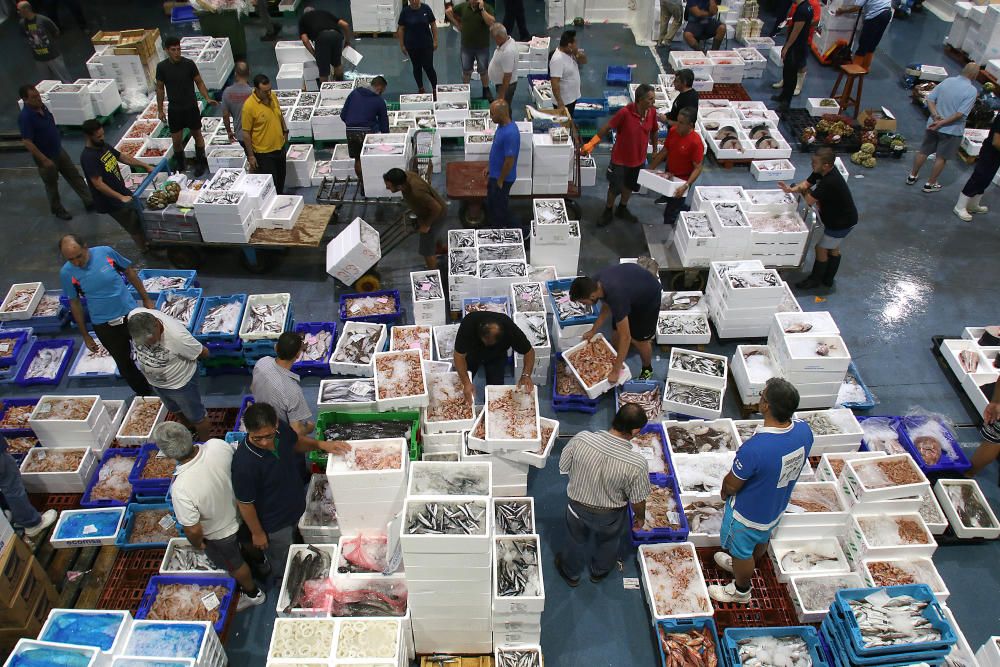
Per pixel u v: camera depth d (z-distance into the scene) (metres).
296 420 5.16
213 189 8.15
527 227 9.45
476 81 13.28
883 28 12.02
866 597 4.64
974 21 13.30
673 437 6.35
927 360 7.46
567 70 9.90
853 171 10.64
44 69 13.59
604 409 6.91
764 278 7.39
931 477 6.25
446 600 4.57
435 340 7.28
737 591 5.21
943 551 5.70
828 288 8.42
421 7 11.41
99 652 4.33
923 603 4.60
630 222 9.51
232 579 5.26
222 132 10.91
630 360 7.44
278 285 8.47
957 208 9.58
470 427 5.96
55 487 6.08
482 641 4.93
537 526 5.92
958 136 9.45
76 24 15.67
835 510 5.57
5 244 9.15
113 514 5.82
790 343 6.66
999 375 6.62
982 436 6.43
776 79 13.43
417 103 11.50
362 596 4.89
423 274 8.05
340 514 5.09
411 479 4.72
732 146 10.77
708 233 7.97
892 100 12.51
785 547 5.56
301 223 8.40
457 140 11.30
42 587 5.05
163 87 10.30
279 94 11.81
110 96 11.80
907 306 8.15
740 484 4.63
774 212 8.37
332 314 8.03
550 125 9.80
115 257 6.24
